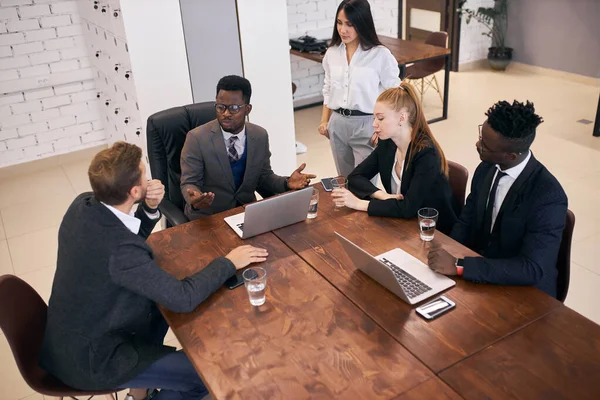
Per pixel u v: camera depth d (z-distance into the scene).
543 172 1.95
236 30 3.77
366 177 2.76
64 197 4.45
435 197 2.43
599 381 1.48
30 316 2.03
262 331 1.76
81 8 4.52
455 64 7.13
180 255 2.21
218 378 1.58
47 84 4.71
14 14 4.41
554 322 1.70
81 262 1.84
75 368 1.89
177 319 1.85
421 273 1.97
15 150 4.81
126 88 3.80
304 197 2.30
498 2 7.04
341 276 2.01
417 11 7.10
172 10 3.52
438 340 1.66
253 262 2.12
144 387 1.97
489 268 1.87
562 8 6.36
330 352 1.65
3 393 2.55
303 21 5.93
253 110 4.06
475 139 5.07
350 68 3.31
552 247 1.89
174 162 2.90
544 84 6.49
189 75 3.73
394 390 1.49
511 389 1.47
